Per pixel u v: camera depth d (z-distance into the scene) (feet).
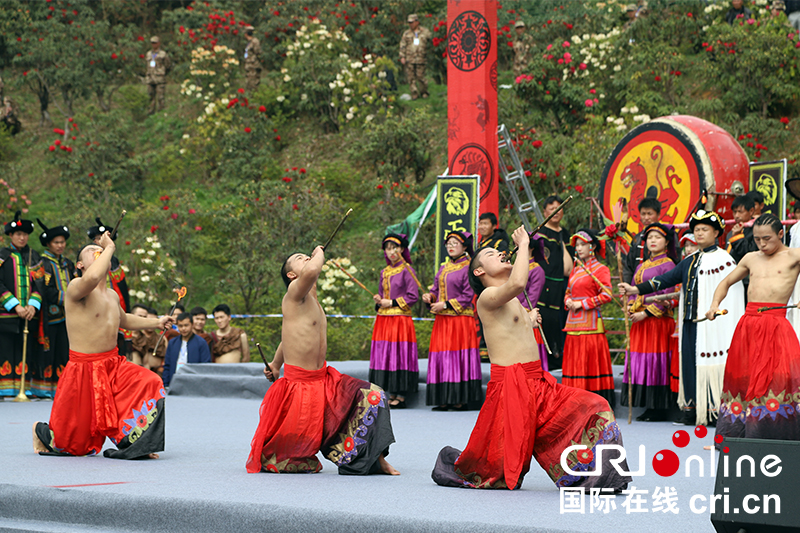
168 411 38.47
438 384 37.60
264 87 93.15
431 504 17.07
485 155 47.78
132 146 88.79
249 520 16.78
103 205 78.02
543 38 87.51
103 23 104.12
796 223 30.01
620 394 34.88
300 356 22.31
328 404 22.11
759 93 71.26
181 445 27.63
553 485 20.15
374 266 68.39
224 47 92.94
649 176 44.21
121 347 43.70
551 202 41.37
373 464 21.47
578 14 91.86
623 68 73.10
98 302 25.30
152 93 101.04
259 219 71.20
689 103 72.33
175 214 72.33
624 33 76.38
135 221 72.38
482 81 47.65
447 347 37.50
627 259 38.50
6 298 41.52
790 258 24.79
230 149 84.94
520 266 19.08
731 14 78.33
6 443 27.76
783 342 24.47
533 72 72.33
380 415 21.76
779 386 24.25
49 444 25.17
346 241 73.05
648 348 33.17
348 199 78.84
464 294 37.45
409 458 24.67
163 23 113.19
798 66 70.33
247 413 37.63
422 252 61.31
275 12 102.53
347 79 87.97
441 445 27.30
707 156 41.14
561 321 41.45
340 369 42.29
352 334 57.93
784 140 66.85
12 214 79.00
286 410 22.11
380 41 98.37
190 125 90.84
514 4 101.09
